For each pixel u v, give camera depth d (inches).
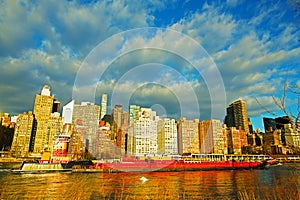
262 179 1852.9
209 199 1130.7
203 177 2218.3
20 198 1004.6
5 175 2378.2
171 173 2561.5
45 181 1834.4
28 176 2271.2
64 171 2623.0
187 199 1016.2
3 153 5723.4
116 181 1699.1
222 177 2218.3
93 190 1136.8
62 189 1346.0
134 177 2096.5
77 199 536.4
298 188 311.1
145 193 1090.7
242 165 3115.2
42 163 2677.2
